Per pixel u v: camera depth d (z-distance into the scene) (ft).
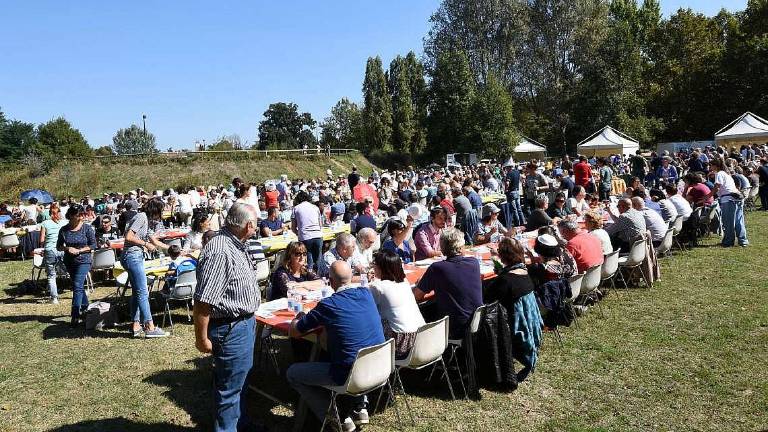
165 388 16.44
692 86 138.31
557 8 138.62
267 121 276.21
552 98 144.25
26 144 168.55
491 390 15.56
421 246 23.49
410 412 14.20
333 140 219.00
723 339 18.29
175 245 24.56
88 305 24.04
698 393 14.66
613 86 132.46
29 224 47.67
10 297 29.37
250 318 12.00
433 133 146.82
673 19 149.89
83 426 14.14
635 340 18.75
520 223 44.09
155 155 111.14
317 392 13.26
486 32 146.82
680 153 89.10
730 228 33.04
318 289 17.71
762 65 125.18
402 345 14.05
